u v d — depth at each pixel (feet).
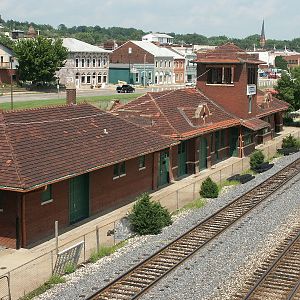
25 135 77.36
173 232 76.64
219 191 104.83
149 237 74.54
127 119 114.11
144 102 121.70
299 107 207.92
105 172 88.33
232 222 80.74
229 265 63.00
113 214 87.10
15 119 79.61
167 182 111.45
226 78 143.23
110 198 90.63
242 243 71.51
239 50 143.23
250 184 110.73
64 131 84.94
